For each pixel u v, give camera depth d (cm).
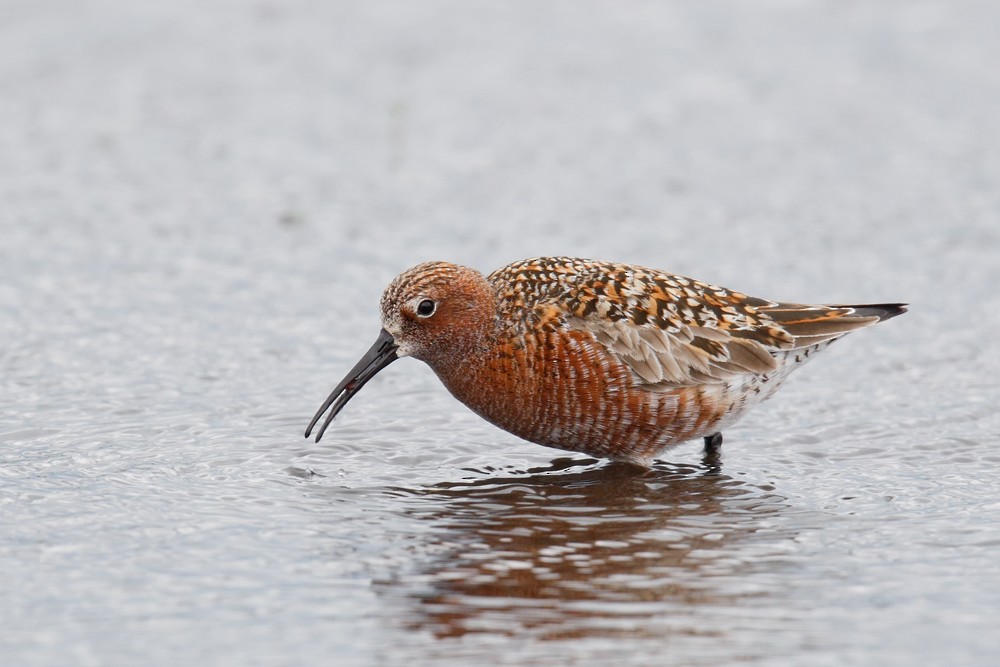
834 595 1206
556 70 3288
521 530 1362
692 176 2716
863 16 3631
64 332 1955
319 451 1573
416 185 2666
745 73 3272
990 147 2855
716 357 1583
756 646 1112
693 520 1395
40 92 3114
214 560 1270
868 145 2873
